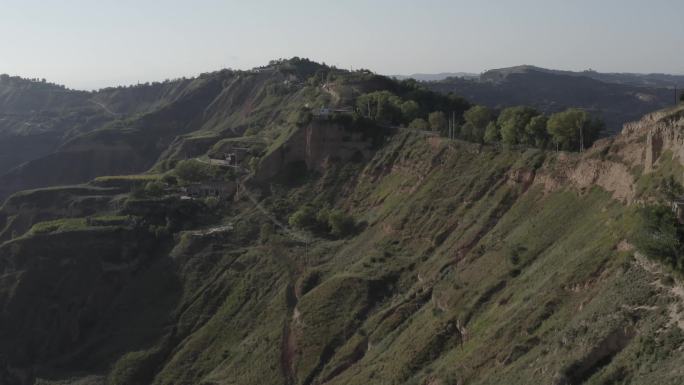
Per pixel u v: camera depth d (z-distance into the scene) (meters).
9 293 137.12
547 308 62.97
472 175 114.69
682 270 48.84
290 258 128.25
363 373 83.88
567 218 83.62
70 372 120.75
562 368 50.34
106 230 145.50
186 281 133.00
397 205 127.06
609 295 55.28
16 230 174.88
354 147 155.75
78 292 137.62
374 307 100.38
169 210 155.75
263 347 105.12
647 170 72.44
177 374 110.00
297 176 160.75
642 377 44.31
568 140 103.19
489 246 92.25
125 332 126.12
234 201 161.50
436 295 89.69
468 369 64.88
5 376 126.19
